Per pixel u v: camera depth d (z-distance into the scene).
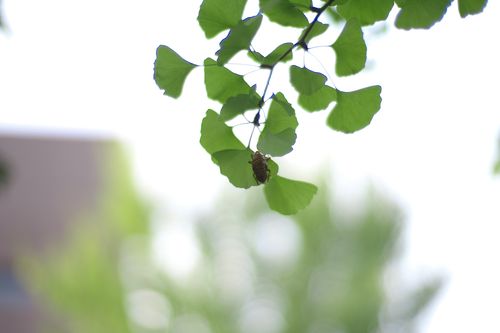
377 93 1.30
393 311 7.68
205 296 7.69
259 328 7.75
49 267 7.88
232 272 7.99
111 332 7.67
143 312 7.79
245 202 7.98
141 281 7.85
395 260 7.86
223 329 7.61
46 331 8.04
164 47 1.25
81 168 8.88
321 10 1.22
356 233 7.71
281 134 1.15
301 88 1.19
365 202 7.93
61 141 8.96
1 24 2.22
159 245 7.99
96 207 8.46
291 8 1.22
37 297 8.27
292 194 1.31
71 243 8.57
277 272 7.75
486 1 1.32
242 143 1.24
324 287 7.80
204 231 7.86
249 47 1.16
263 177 1.23
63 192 8.87
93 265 7.77
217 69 1.23
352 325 7.51
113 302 7.70
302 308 7.64
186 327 7.67
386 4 1.31
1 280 8.91
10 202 8.85
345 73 1.30
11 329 8.81
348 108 1.32
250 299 7.79
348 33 1.26
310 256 7.72
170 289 7.68
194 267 8.00
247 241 7.85
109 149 8.66
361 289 7.60
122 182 8.18
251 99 1.16
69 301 7.72
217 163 1.21
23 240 8.86
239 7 1.22
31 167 8.91
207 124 1.22
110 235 8.15
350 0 1.31
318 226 7.72
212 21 1.24
